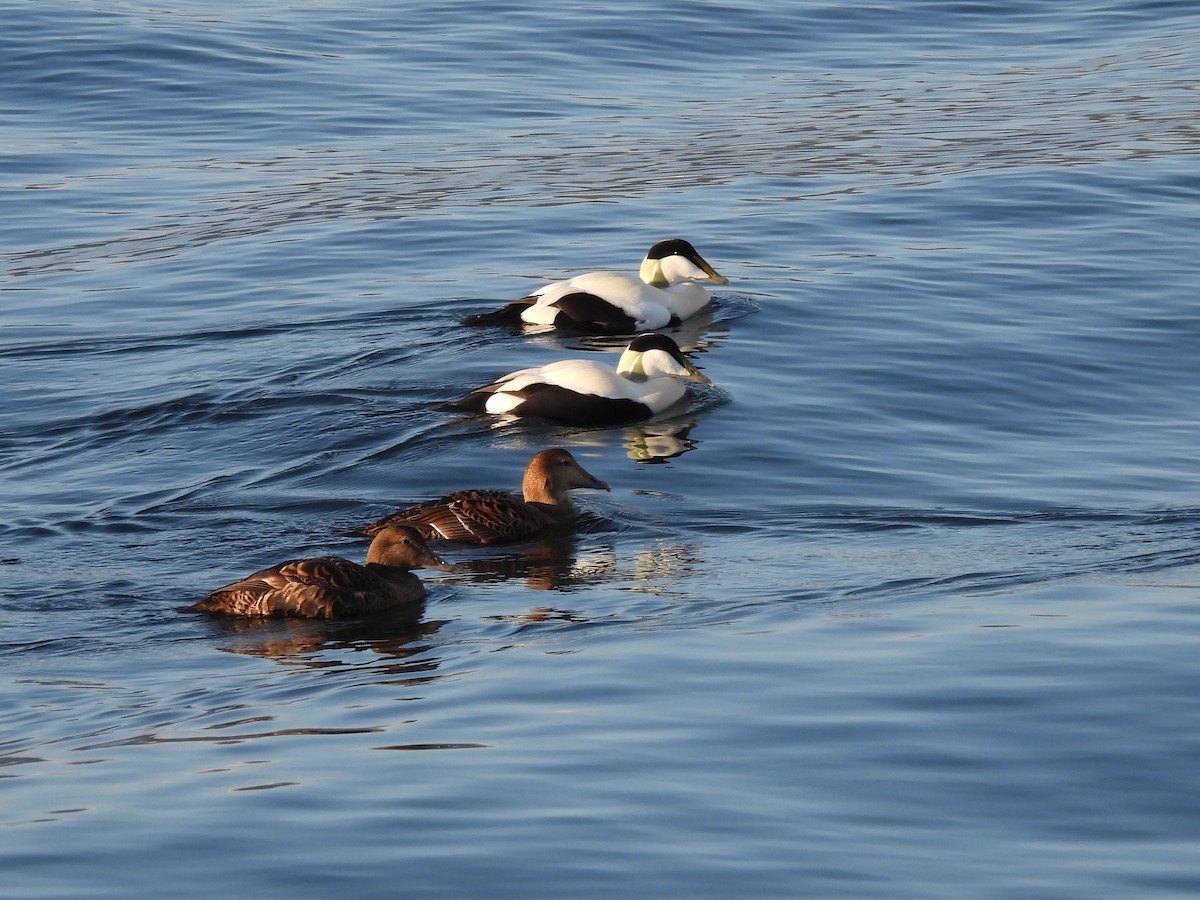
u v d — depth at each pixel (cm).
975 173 3144
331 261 2720
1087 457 1873
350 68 4012
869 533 1647
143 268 2691
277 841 995
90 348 2303
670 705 1205
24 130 3512
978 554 1572
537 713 1195
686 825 1014
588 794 1055
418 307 2486
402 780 1077
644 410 2031
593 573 1559
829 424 1997
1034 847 990
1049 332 2308
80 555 1598
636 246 2784
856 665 1279
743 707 1197
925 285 2534
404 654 1343
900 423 1998
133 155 3366
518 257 2741
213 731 1173
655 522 1702
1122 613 1391
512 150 3409
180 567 1573
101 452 1914
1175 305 2409
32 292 2580
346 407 2055
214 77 3888
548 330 2383
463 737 1150
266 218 2958
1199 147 3278
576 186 3139
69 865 970
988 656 1291
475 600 1491
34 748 1148
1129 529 1633
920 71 4053
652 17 4478
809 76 4019
